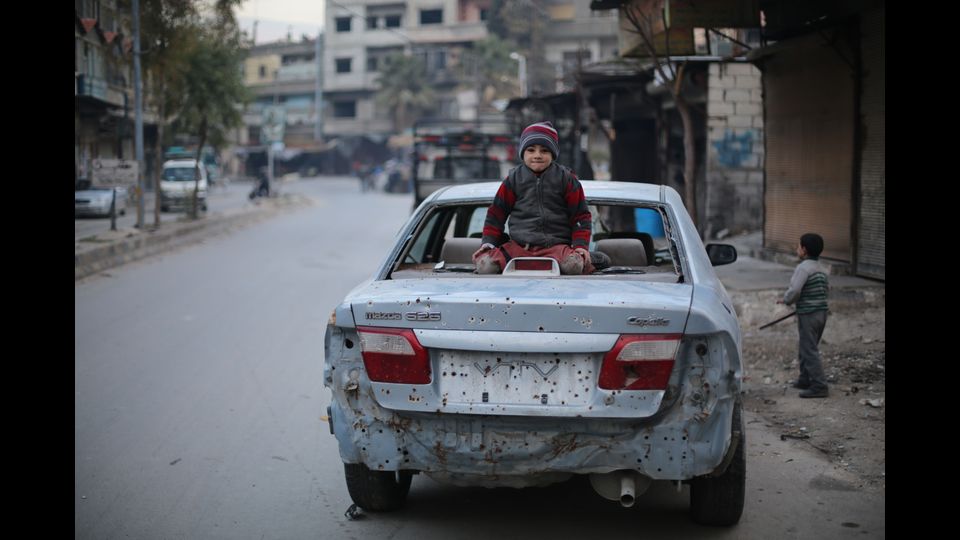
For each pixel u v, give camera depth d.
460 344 3.72
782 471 5.19
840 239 11.56
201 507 4.70
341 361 3.94
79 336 9.45
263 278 14.64
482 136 21.78
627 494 3.71
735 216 17.64
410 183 54.41
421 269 4.91
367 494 4.45
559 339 3.63
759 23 10.34
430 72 73.62
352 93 80.56
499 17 65.62
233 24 23.52
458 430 3.78
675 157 20.41
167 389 7.28
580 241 4.38
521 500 4.77
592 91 21.22
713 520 4.26
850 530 4.26
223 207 36.12
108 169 19.88
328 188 60.81
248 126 81.19
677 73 12.80
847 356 8.07
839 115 11.53
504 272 4.21
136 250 17.39
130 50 22.38
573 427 3.68
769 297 9.76
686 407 3.61
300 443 5.85
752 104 17.47
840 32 11.07
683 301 3.71
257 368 8.07
